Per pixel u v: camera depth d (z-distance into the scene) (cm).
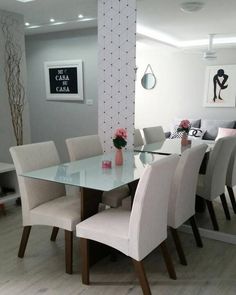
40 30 478
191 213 251
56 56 497
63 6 353
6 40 378
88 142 307
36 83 527
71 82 486
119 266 236
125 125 348
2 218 323
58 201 249
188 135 320
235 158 302
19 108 400
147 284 187
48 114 525
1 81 378
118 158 255
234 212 313
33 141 545
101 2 335
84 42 464
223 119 303
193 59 309
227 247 271
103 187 194
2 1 333
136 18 318
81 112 488
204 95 310
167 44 316
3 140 389
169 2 289
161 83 328
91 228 198
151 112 338
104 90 355
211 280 220
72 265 229
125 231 191
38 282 214
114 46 338
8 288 207
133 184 251
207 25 291
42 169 240
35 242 271
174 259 248
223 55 294
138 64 336
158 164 175
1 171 325
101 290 207
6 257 246
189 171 227
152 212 188
